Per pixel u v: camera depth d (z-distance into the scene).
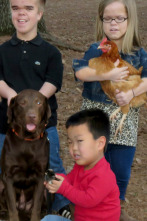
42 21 12.82
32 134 3.67
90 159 3.16
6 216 4.30
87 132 3.12
